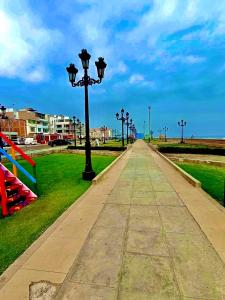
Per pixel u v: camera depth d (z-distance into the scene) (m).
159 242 3.47
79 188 7.64
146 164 12.57
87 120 9.10
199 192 6.41
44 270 2.84
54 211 5.41
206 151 20.14
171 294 2.34
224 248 3.26
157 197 5.95
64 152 25.55
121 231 3.91
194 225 4.09
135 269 2.79
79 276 2.70
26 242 3.85
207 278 2.59
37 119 80.25
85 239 3.64
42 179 9.38
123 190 6.76
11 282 2.63
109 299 2.30
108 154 22.59
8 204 5.89
